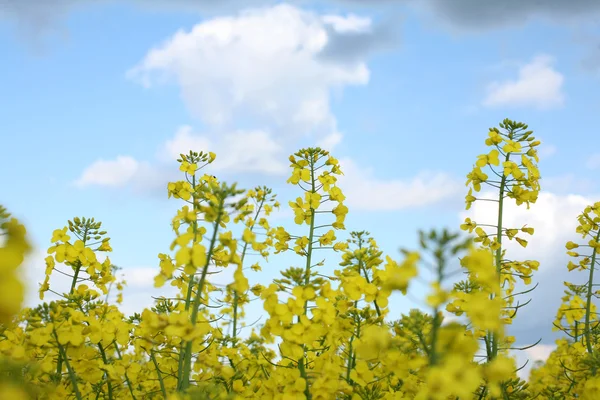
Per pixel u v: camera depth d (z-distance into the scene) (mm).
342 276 1033
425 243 865
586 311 1171
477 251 924
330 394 976
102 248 1142
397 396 1023
